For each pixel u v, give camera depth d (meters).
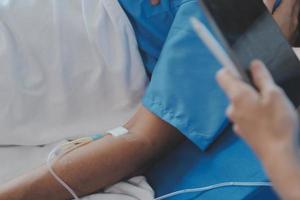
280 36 0.72
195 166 0.94
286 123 0.49
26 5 1.07
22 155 1.07
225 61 0.54
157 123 0.95
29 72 1.07
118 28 1.08
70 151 0.92
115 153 0.91
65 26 1.07
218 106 0.91
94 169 0.90
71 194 0.90
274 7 1.13
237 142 0.92
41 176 0.88
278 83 0.70
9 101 1.06
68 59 1.07
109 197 0.90
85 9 1.08
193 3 0.98
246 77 0.54
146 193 0.91
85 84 1.09
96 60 1.08
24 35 1.06
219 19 0.58
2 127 1.07
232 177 0.87
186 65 0.94
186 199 0.88
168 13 1.09
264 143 0.50
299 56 0.87
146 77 1.13
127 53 1.09
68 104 1.10
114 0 1.09
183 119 0.93
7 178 1.01
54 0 1.08
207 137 0.92
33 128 1.09
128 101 1.11
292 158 0.48
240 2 0.65
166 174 0.97
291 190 0.47
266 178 0.82
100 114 1.12
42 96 1.08
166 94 0.94
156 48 1.13
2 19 1.05
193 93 0.93
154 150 0.96
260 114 0.50
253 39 0.65
